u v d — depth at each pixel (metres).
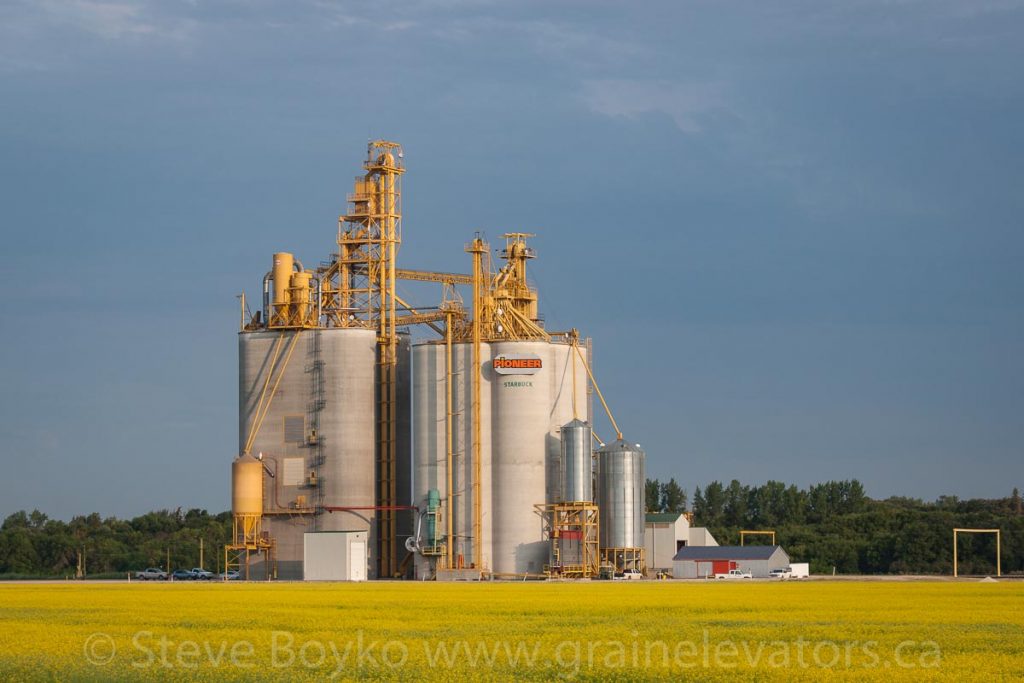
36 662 102.44
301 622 134.50
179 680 94.19
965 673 94.81
